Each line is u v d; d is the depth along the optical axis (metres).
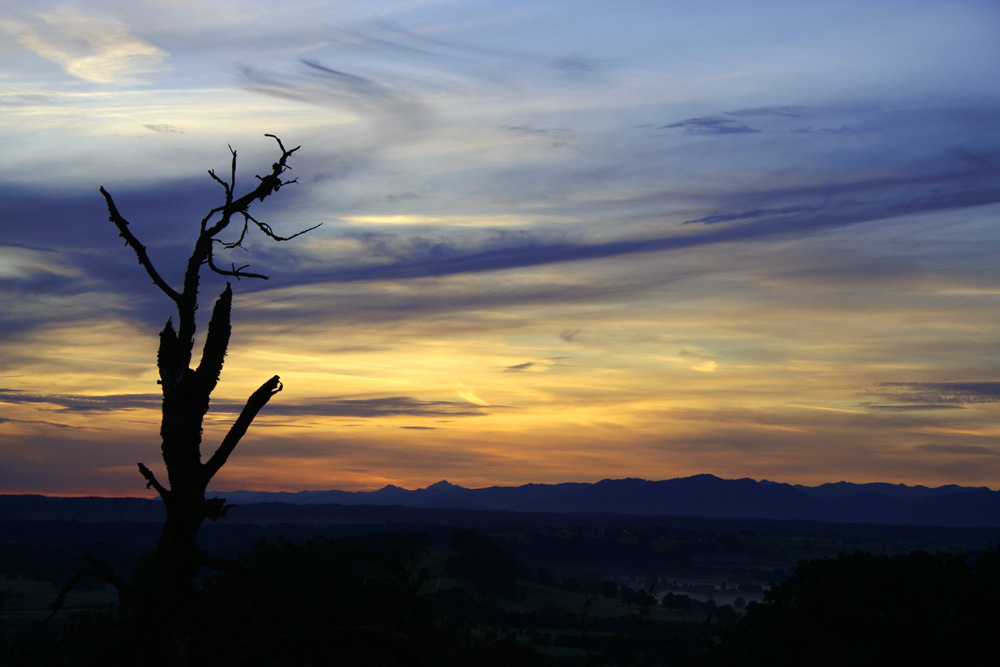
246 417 11.41
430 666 11.25
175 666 10.59
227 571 11.77
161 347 11.32
